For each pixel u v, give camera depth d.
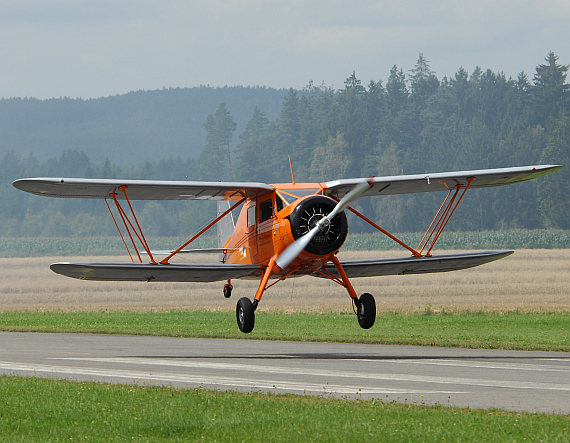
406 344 61.03
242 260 58.25
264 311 113.94
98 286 178.62
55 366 44.09
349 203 48.12
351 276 60.12
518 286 157.00
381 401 30.36
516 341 62.03
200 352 53.56
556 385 34.97
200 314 113.25
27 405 30.33
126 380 37.47
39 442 24.42
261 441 24.16
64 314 115.19
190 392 32.56
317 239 48.59
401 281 170.62
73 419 27.78
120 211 54.66
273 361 46.41
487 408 28.89
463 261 56.44
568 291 146.75
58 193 52.66
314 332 75.06
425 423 25.97
